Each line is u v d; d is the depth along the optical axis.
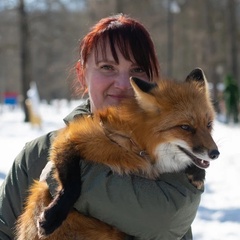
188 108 3.20
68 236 3.00
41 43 42.22
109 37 3.44
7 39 35.47
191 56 50.31
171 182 3.07
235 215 7.70
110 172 2.95
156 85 3.29
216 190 9.36
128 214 2.86
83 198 2.93
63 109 48.53
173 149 3.16
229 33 33.16
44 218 2.93
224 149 14.38
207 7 38.62
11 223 3.46
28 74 28.69
